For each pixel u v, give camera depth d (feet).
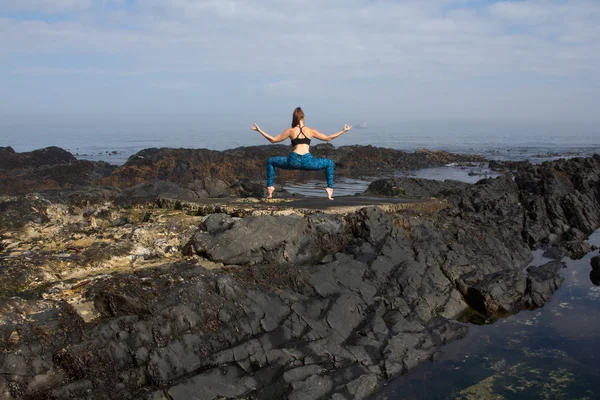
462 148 177.47
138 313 18.40
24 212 29.37
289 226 26.71
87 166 79.61
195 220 29.55
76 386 15.65
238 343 19.12
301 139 32.76
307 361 19.19
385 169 108.78
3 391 14.92
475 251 32.83
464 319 27.04
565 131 370.12
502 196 48.91
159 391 16.24
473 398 19.35
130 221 31.71
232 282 20.83
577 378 20.92
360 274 25.82
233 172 89.86
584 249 39.52
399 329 23.04
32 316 17.19
